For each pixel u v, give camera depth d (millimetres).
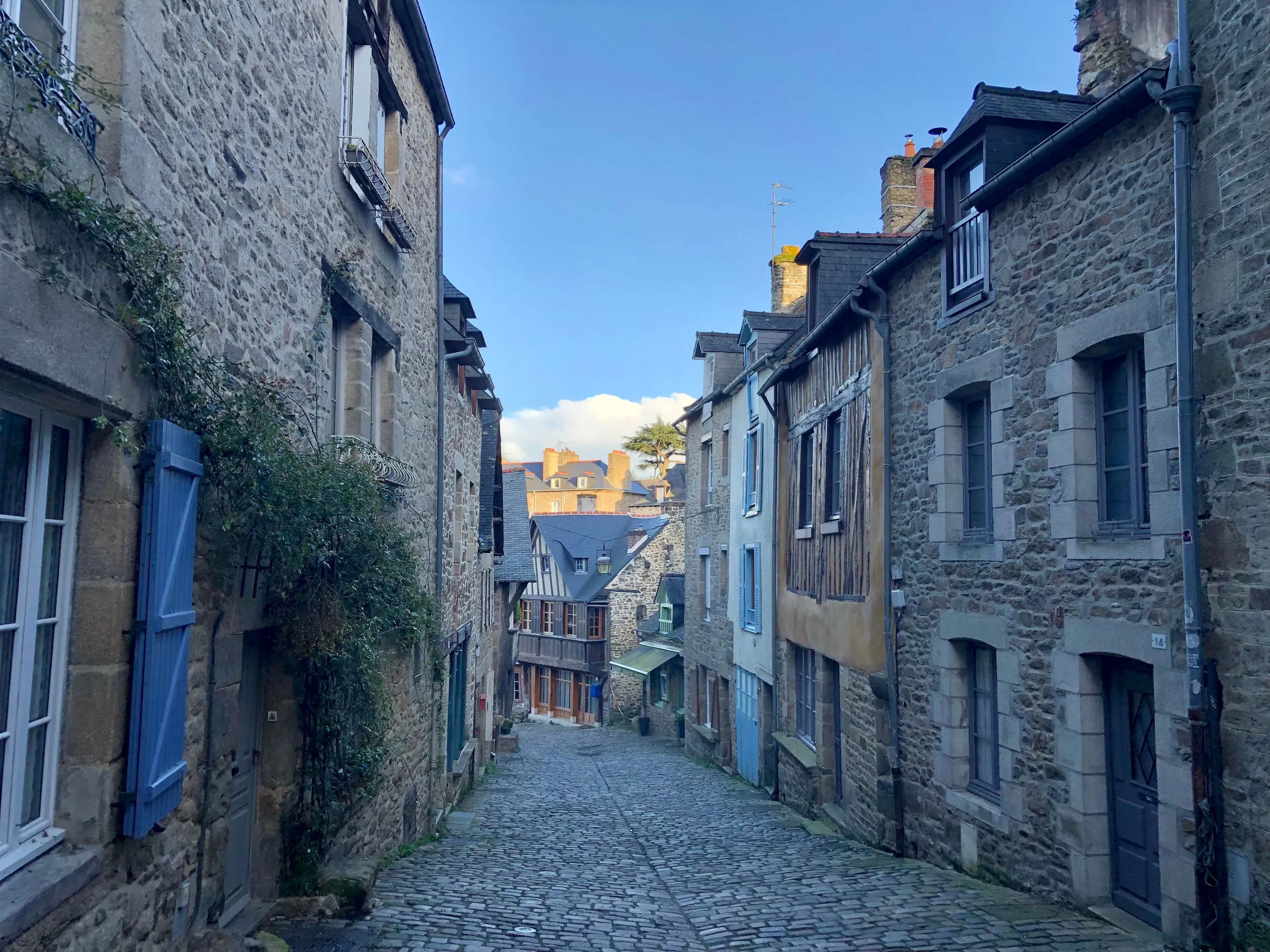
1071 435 5973
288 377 5191
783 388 13266
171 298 3422
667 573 31594
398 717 7781
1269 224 4414
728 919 6133
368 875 5520
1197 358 4820
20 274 2559
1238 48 4621
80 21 3166
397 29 7766
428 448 9266
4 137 2551
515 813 11891
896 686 8539
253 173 4613
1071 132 5707
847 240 11672
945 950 5121
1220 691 4648
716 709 18484
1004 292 6785
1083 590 5828
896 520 8594
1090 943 5141
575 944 5230
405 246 7777
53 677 3020
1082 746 5812
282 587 4797
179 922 3797
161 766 3344
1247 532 4496
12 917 2510
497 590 22547
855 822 9594
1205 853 4645
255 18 4633
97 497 3141
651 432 53406
